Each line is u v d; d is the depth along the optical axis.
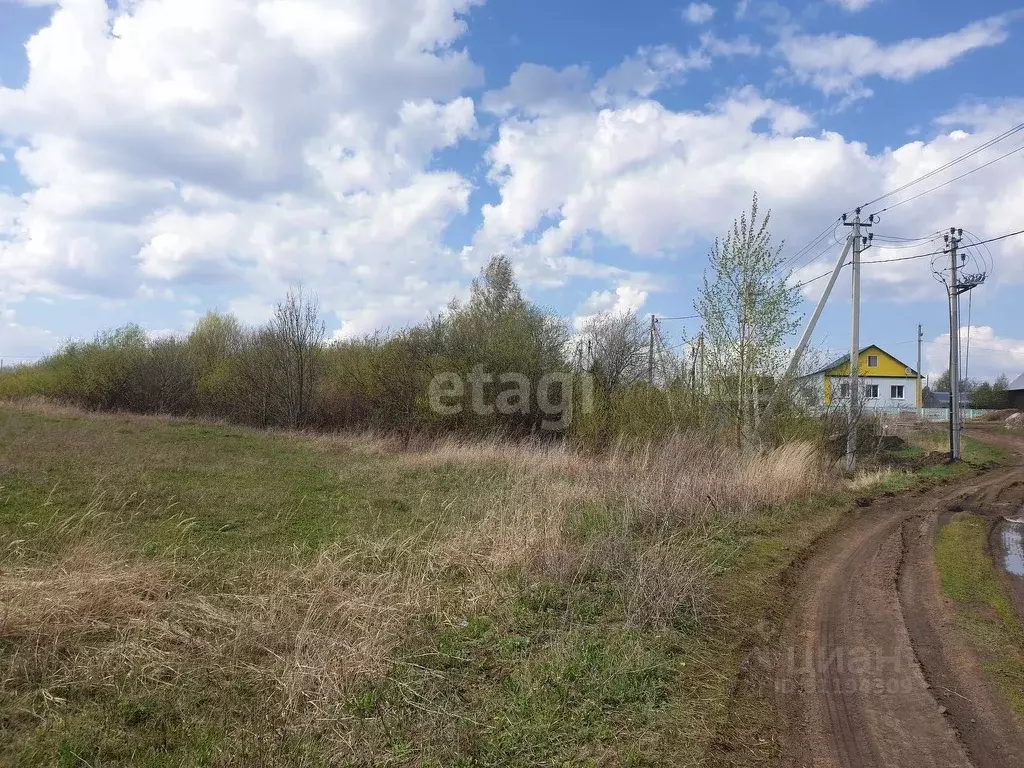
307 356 27.08
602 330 26.03
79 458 12.92
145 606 5.12
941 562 7.97
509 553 6.91
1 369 38.84
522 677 4.45
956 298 22.41
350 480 12.77
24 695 3.91
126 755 3.45
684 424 15.86
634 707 4.16
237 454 16.17
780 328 14.84
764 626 5.68
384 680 4.29
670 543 7.68
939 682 4.60
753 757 3.64
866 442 21.50
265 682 4.26
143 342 32.75
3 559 6.18
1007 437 32.47
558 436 20.62
